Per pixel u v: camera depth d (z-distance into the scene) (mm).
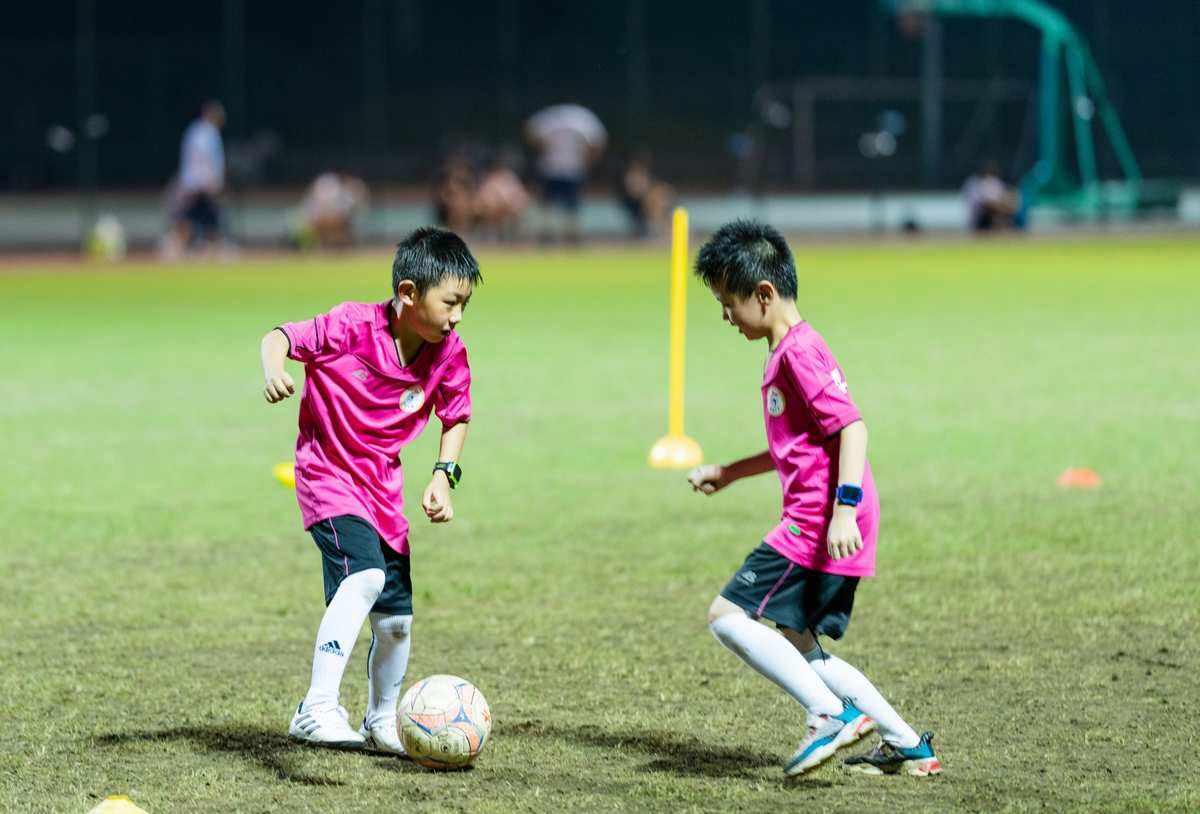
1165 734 13000
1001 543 20438
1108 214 114875
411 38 116625
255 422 31531
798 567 11422
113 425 31109
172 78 111812
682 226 26750
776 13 120438
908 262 81938
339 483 12555
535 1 117875
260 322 51844
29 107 110188
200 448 28469
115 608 17578
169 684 14664
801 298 60062
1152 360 40156
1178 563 19281
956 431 29422
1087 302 57344
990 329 48031
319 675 12477
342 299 60344
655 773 12102
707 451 27625
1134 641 15930
